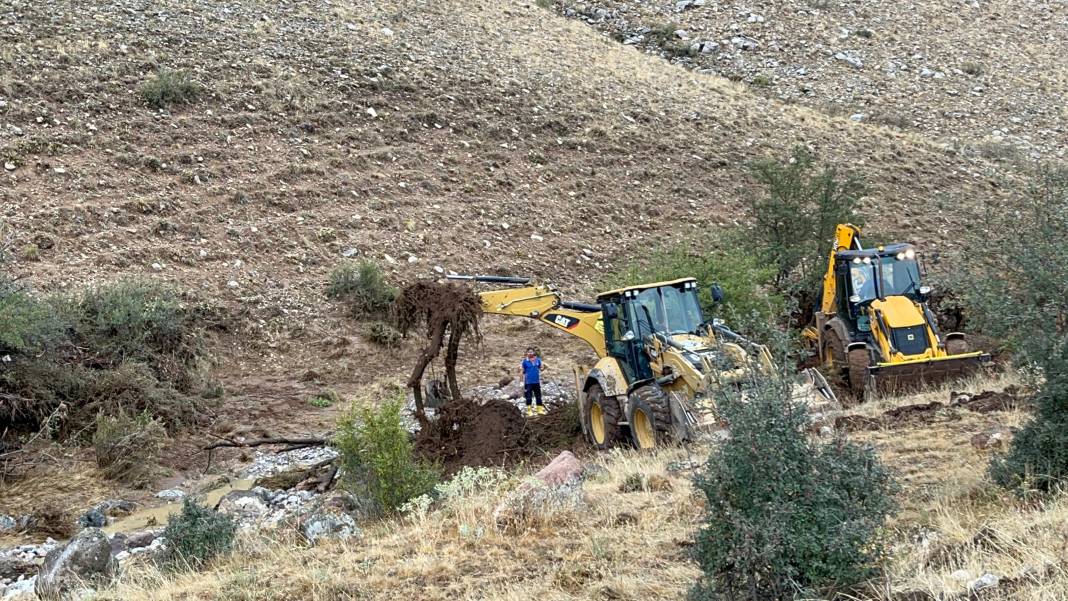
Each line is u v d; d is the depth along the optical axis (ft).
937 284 54.85
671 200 101.76
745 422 18.21
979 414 36.50
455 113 105.50
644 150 109.91
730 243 72.33
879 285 49.90
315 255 77.56
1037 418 26.35
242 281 71.72
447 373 49.44
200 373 60.54
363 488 33.47
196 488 46.26
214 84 95.14
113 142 82.64
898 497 26.48
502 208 92.02
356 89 103.30
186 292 68.03
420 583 23.84
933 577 19.16
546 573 23.54
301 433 54.60
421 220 86.53
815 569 18.03
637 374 42.88
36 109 83.15
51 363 53.88
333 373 64.49
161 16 106.11
